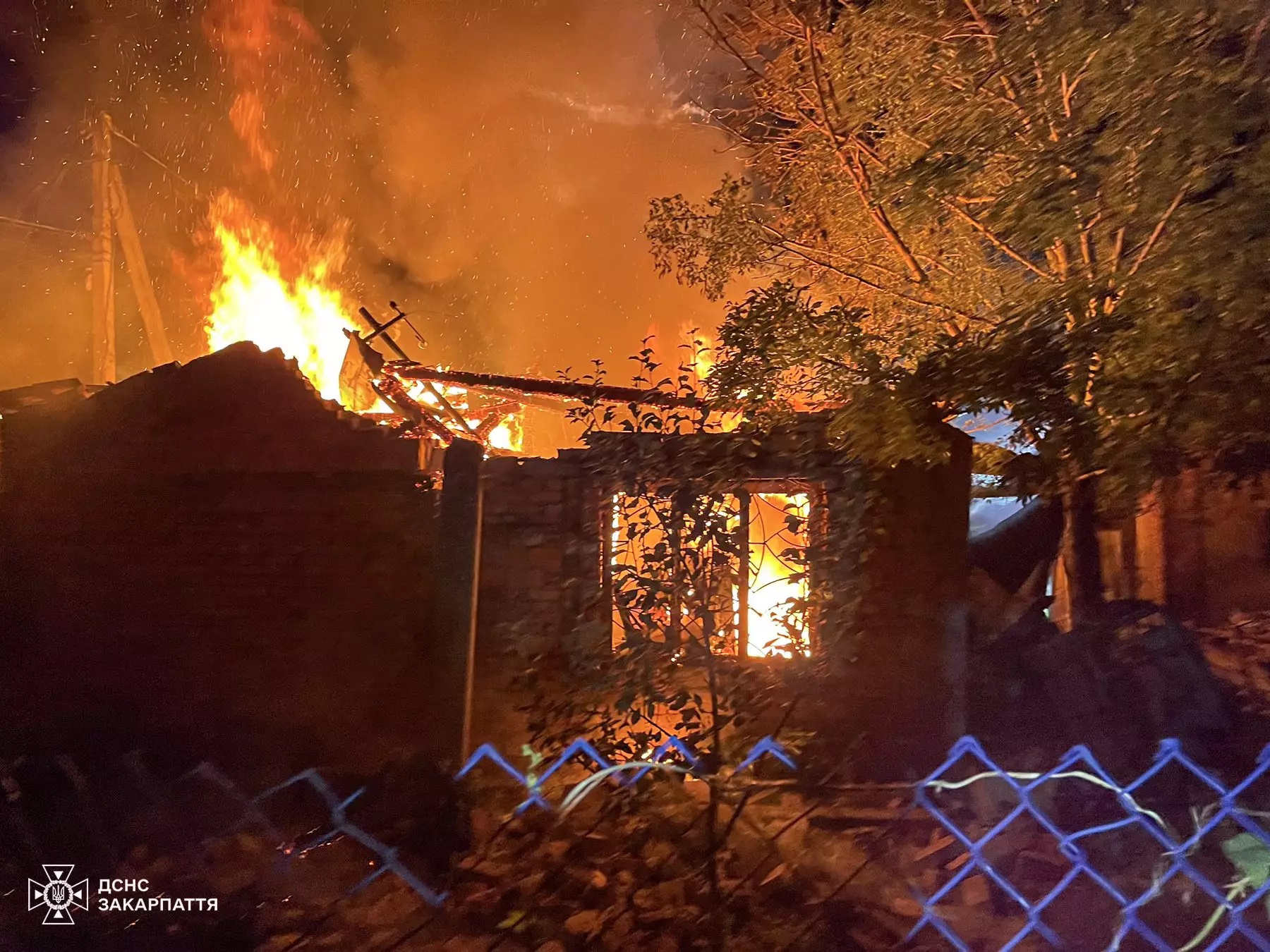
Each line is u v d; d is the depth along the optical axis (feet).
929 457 19.27
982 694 22.25
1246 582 29.94
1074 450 18.78
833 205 29.01
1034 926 14.49
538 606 21.50
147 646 22.36
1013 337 18.62
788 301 20.20
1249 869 15.53
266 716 21.93
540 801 17.51
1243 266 17.10
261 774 21.36
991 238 25.07
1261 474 29.09
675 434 16.47
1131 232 21.91
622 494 17.35
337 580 22.21
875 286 28.27
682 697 15.43
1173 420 18.38
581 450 21.98
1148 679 21.71
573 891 15.85
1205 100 18.01
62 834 18.98
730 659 18.62
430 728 19.52
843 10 26.61
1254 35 18.39
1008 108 21.91
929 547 20.98
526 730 20.29
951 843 17.06
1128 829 17.40
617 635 21.59
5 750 22.04
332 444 22.62
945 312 27.30
